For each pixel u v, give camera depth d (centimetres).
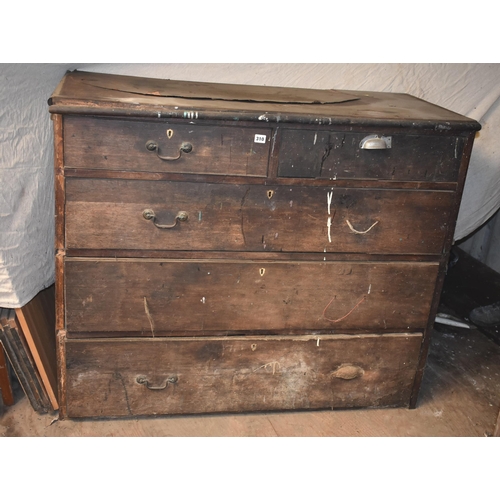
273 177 167
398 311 192
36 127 194
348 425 200
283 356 191
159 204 165
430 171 174
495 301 277
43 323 202
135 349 182
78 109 151
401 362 200
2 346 188
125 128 156
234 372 191
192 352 185
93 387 186
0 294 180
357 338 193
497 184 258
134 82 195
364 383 201
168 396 192
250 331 187
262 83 226
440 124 167
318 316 188
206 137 159
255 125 160
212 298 179
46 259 201
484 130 247
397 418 205
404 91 237
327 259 181
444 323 266
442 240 184
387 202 176
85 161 158
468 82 238
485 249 314
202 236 171
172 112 154
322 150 166
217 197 167
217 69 220
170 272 173
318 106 178
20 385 206
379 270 184
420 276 188
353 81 232
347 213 175
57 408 194
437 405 213
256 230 173
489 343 256
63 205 162
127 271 171
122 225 166
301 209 172
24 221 188
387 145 168
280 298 183
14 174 186
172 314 179
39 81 194
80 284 171
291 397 199
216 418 198
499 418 189
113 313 176
